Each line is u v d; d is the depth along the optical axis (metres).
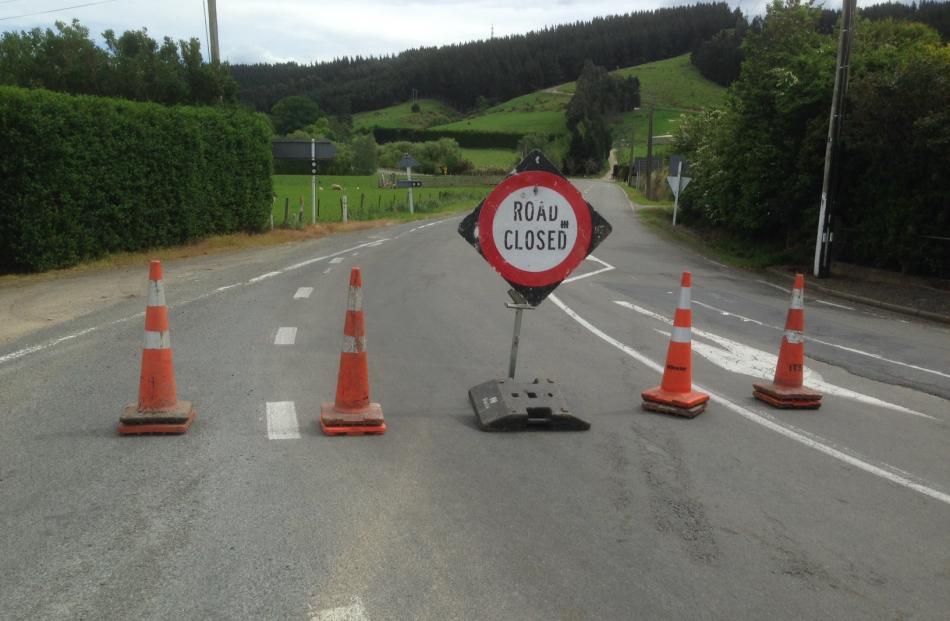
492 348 9.29
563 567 3.94
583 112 153.00
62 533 4.07
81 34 26.06
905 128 16.95
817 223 20.92
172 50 27.00
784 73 21.11
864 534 4.50
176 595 3.51
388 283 14.66
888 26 24.44
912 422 6.95
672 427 6.45
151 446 5.41
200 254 18.98
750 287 17.41
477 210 6.45
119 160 16.69
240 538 4.08
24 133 14.05
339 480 4.94
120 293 12.30
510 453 5.62
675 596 3.71
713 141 29.64
